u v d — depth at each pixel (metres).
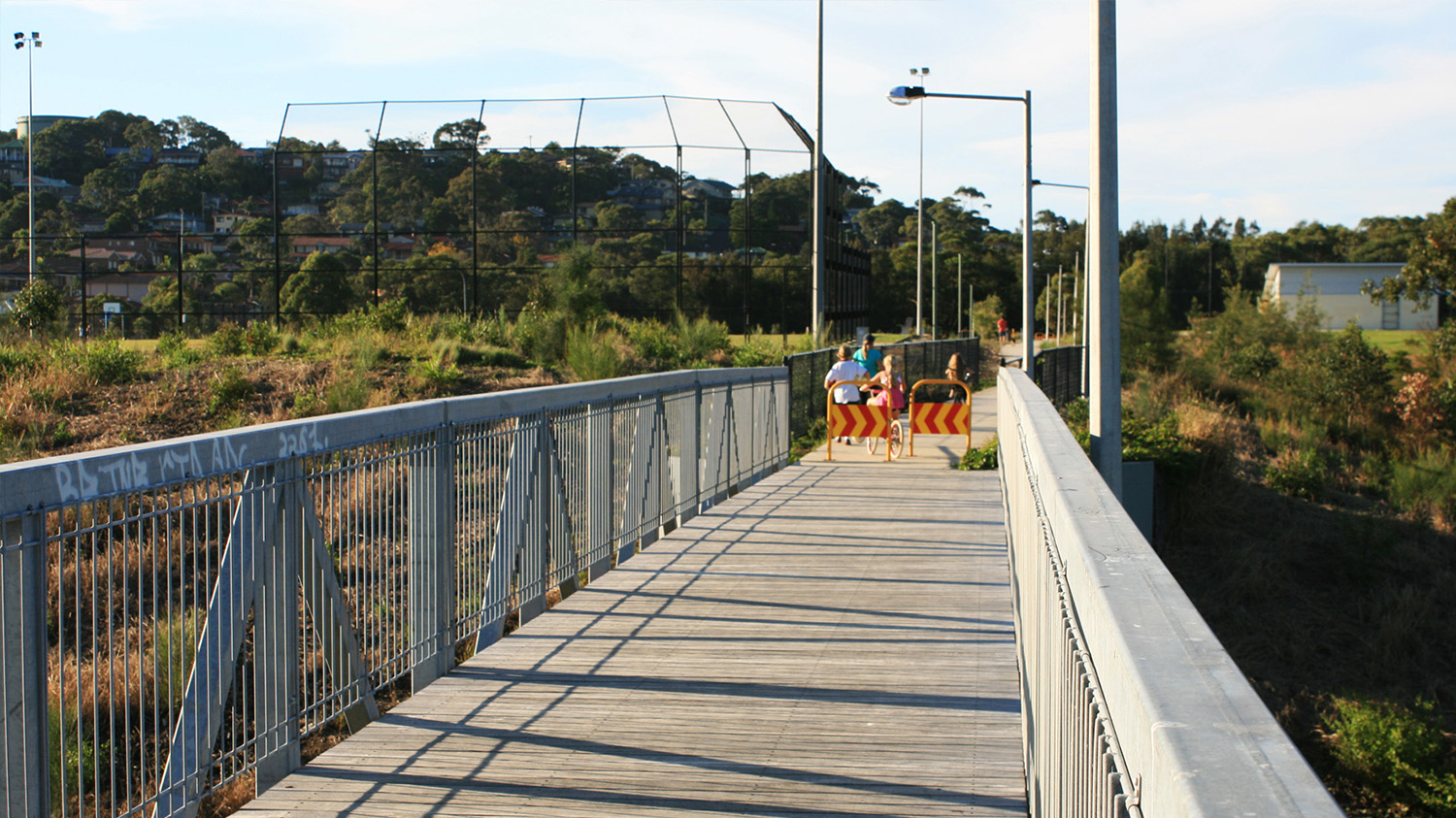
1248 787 1.05
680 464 10.57
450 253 34.69
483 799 4.31
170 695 3.83
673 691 5.66
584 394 7.95
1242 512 22.53
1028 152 23.39
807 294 35.56
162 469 3.76
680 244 34.53
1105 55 8.57
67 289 37.12
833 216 39.12
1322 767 13.15
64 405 16.45
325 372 19.94
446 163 34.88
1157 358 48.62
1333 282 97.62
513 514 6.79
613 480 8.69
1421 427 38.53
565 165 34.72
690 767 4.63
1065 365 34.44
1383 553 20.70
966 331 88.69
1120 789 1.59
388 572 5.36
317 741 5.51
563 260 28.11
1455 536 23.41
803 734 5.03
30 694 3.28
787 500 12.23
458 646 6.63
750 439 13.61
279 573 4.50
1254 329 50.41
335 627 4.94
